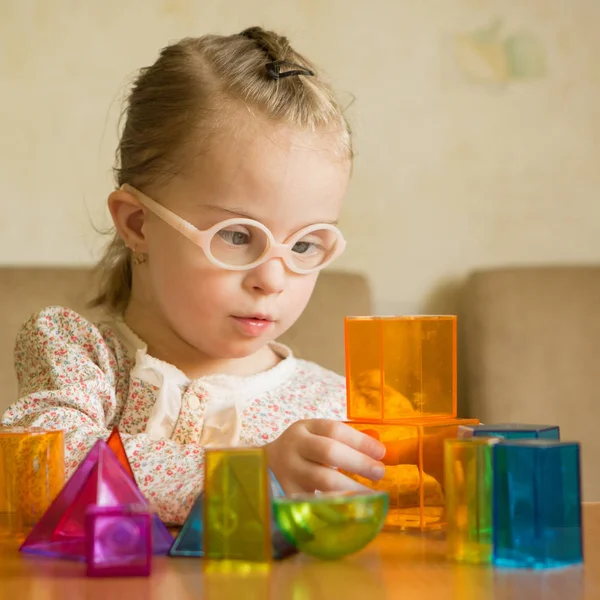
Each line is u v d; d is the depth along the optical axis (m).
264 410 1.36
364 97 2.35
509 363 2.11
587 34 2.41
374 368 0.89
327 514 0.69
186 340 1.25
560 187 2.40
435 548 0.75
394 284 2.35
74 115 2.27
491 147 2.38
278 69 1.26
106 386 1.25
